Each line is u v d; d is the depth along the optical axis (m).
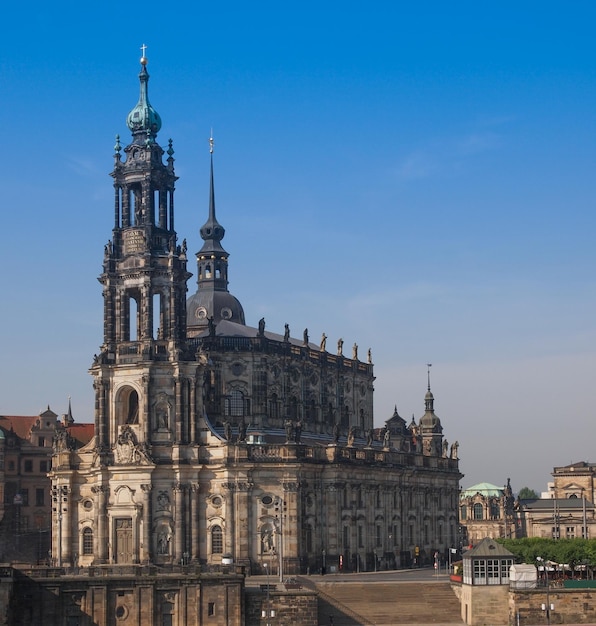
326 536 188.38
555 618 152.25
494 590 152.62
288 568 178.38
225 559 168.75
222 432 189.00
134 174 185.12
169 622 148.62
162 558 177.38
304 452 183.62
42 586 145.38
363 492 197.88
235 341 195.62
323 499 189.00
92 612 146.38
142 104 188.62
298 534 180.00
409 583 160.50
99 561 178.38
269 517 179.00
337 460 189.50
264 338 197.00
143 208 184.38
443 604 157.88
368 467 198.62
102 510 179.38
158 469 178.25
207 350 193.12
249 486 178.25
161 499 178.75
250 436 185.88
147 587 148.00
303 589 153.50
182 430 179.38
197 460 178.62
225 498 177.88
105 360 181.62
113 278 183.75
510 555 153.38
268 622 149.75
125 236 184.75
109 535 179.12
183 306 184.25
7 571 142.62
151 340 180.62
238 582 149.25
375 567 199.62
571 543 178.25
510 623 151.88
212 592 149.00
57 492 184.75
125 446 179.12
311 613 150.00
